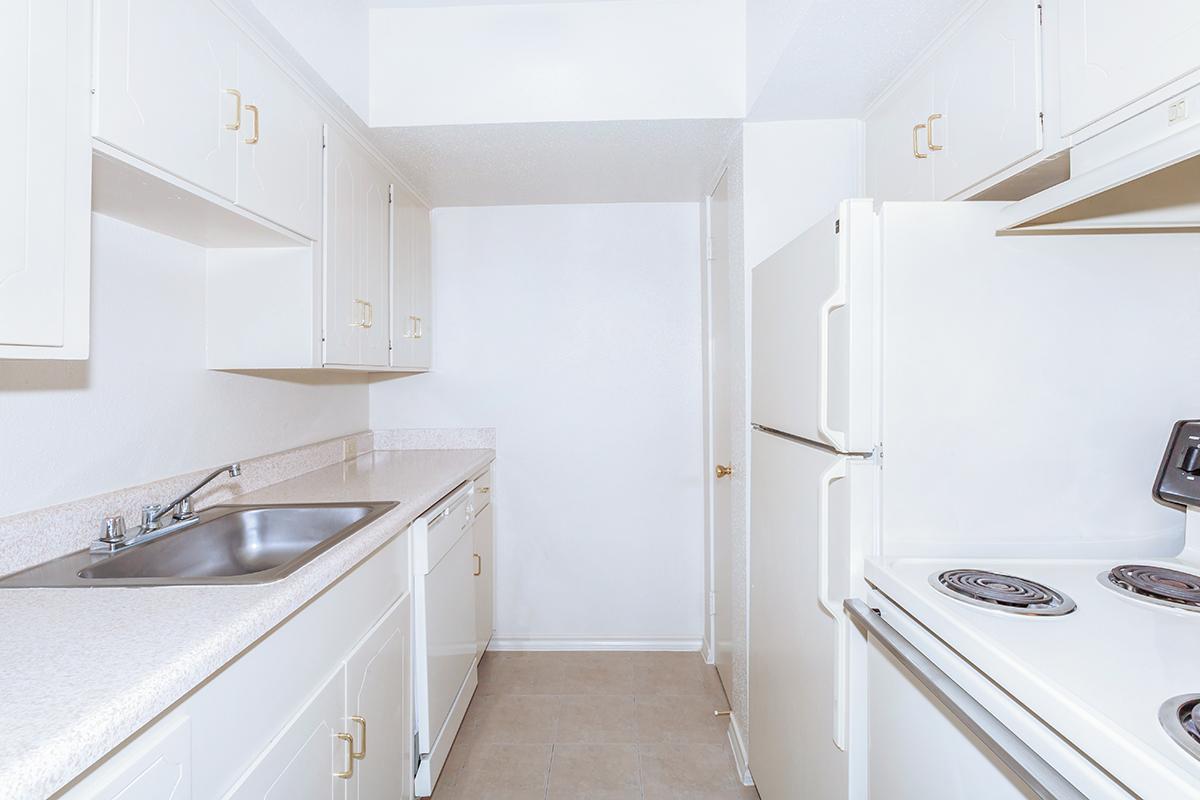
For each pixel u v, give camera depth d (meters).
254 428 1.85
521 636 2.74
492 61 1.85
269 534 1.55
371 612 1.33
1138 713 0.57
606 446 2.72
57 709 0.60
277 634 0.95
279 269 1.59
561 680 2.44
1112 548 1.04
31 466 1.14
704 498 2.68
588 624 2.73
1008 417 1.04
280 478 1.91
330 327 1.69
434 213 2.73
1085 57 0.96
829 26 1.36
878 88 1.66
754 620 1.73
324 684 1.10
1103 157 0.93
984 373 1.04
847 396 1.07
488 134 1.93
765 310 1.62
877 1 1.27
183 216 1.30
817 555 1.20
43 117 0.82
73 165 0.87
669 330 2.71
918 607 0.88
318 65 1.53
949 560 1.04
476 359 2.74
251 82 1.32
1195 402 1.04
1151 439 1.04
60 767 0.53
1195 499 0.96
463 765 1.88
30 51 0.80
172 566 1.29
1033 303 1.04
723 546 2.32
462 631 2.04
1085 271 1.04
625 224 2.70
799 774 1.32
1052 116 1.04
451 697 1.90
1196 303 1.04
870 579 1.03
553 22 1.85
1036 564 1.02
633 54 1.84
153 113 1.03
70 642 0.76
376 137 1.93
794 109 1.77
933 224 1.04
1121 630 0.76
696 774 1.85
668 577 2.72
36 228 0.80
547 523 2.73
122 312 1.34
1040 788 0.58
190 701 0.75
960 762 0.78
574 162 2.18
